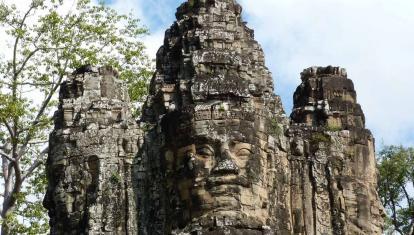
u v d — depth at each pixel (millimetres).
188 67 29453
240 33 30422
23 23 40875
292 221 29391
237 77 28953
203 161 27625
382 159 46406
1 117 37156
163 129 28938
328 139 30766
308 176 30094
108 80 31172
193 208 27328
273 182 28750
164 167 28594
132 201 28969
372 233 30469
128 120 30203
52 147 30359
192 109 28047
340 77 32344
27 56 40250
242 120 28047
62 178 29672
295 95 33000
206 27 30062
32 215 37469
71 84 30984
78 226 29141
